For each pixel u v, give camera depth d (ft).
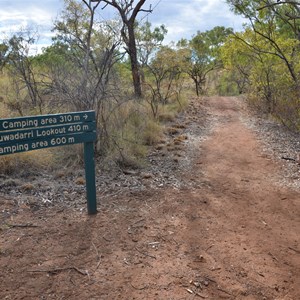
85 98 20.94
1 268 10.51
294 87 33.99
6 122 11.51
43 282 10.00
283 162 23.22
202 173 20.54
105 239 12.41
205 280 10.50
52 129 12.57
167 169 20.63
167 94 43.29
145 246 12.12
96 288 9.85
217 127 35.68
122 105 27.37
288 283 10.69
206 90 101.09
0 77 34.09
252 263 11.55
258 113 45.73
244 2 36.27
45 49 32.09
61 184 16.96
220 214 15.12
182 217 14.53
